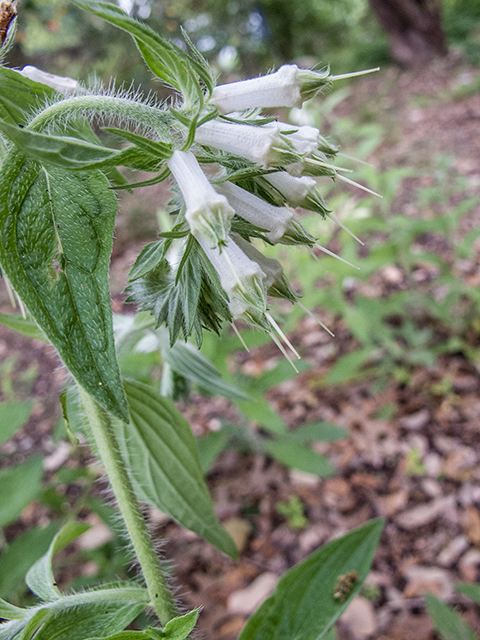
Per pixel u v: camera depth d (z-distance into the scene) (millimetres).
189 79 77
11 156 75
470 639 179
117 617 96
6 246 72
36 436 388
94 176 77
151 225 602
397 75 1102
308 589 113
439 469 289
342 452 314
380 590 244
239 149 77
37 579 103
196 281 81
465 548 251
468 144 639
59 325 73
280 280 84
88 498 244
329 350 387
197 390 218
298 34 1655
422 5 1100
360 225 306
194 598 255
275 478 305
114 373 73
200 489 120
